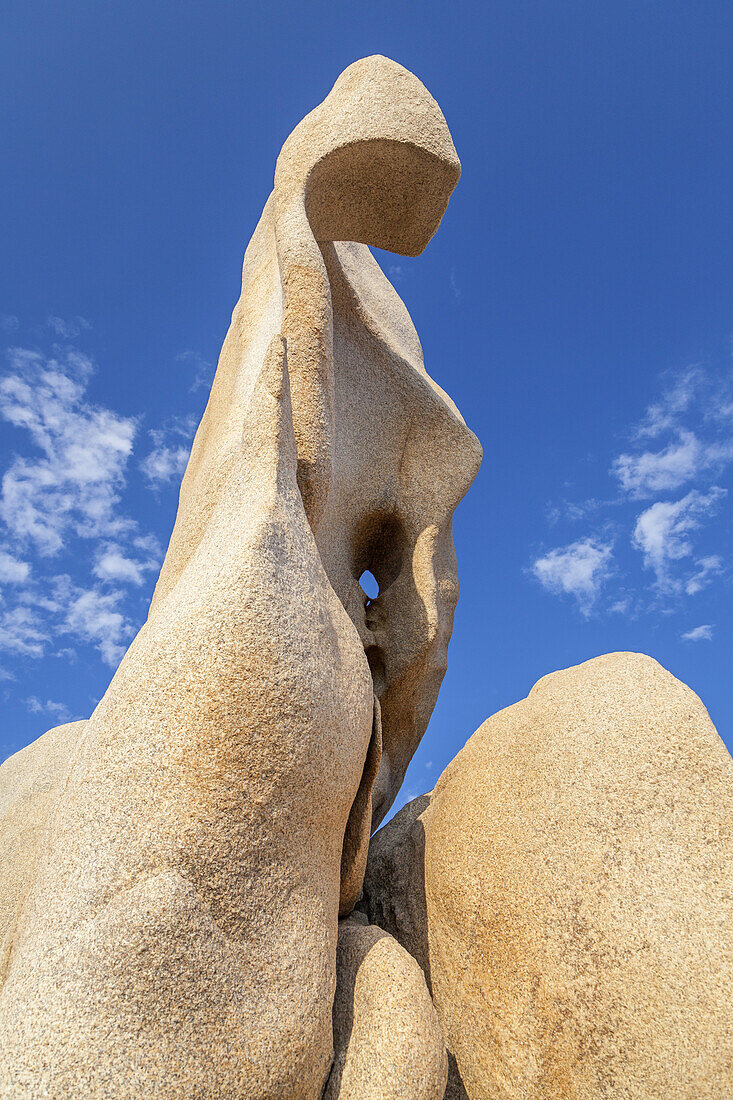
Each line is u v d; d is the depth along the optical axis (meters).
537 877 3.09
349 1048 2.73
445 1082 2.69
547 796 3.24
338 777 2.97
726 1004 2.62
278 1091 2.43
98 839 2.57
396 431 5.24
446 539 5.42
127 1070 2.23
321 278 3.85
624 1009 2.74
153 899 2.44
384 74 4.25
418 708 5.07
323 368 3.76
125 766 2.66
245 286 5.26
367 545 5.16
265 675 2.75
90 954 2.36
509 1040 2.95
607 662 3.60
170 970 2.37
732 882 2.81
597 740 3.25
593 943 2.86
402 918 3.58
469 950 3.22
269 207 5.18
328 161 4.15
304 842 2.79
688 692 3.28
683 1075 2.60
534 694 3.76
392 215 4.55
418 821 3.84
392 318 5.95
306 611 2.99
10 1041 2.28
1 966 3.33
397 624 4.91
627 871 2.93
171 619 2.90
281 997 2.53
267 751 2.69
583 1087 2.73
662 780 3.07
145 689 2.77
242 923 2.54
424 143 4.11
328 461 3.68
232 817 2.60
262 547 2.95
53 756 4.60
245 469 3.36
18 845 4.18
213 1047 2.36
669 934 2.77
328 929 2.81
